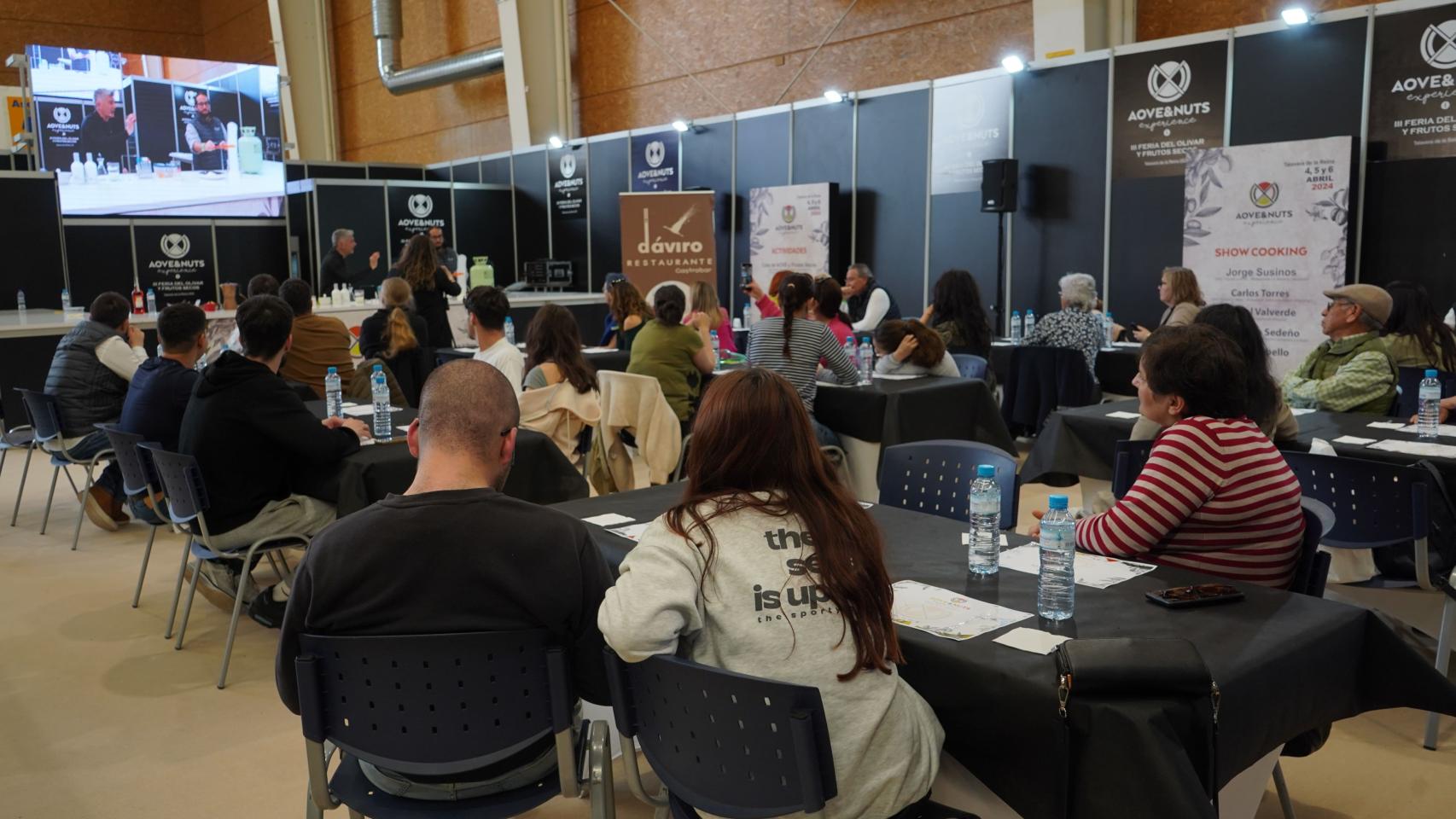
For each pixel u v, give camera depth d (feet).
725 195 34.37
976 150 27.07
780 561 5.08
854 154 30.17
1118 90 24.08
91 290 36.52
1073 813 4.82
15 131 46.62
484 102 45.32
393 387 16.17
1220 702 4.91
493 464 5.74
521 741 5.66
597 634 5.66
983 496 6.78
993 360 23.08
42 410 16.28
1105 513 7.31
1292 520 7.05
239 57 56.65
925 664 5.46
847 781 4.90
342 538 5.40
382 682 5.44
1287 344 20.90
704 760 4.92
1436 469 9.71
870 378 17.03
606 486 15.57
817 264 30.66
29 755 9.41
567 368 14.74
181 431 11.30
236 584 13.10
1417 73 19.56
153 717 10.19
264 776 9.00
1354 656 5.80
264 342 11.32
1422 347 13.38
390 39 47.60
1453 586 8.80
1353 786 8.46
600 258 39.55
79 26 55.16
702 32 35.99
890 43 30.14
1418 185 19.72
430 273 25.36
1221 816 6.04
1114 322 24.43
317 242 38.81
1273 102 21.63
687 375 17.02
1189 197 22.04
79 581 14.47
